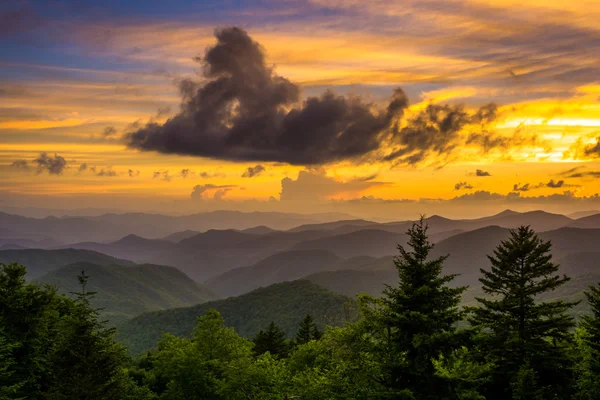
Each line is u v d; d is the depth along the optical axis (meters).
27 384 40.00
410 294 29.34
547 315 34.59
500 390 34.59
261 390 35.66
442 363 27.47
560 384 33.09
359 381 29.17
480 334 33.03
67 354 37.56
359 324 30.61
